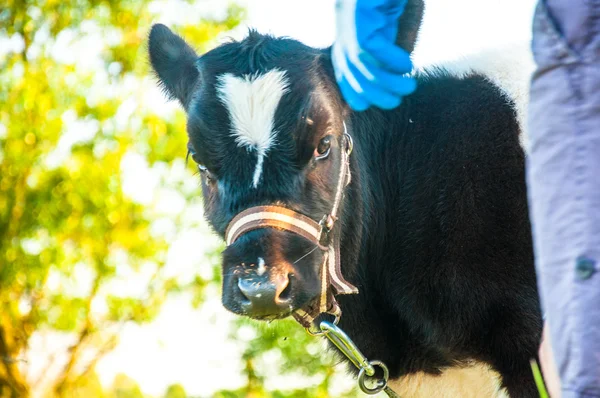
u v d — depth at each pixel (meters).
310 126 4.89
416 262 5.84
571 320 2.80
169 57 6.07
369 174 5.99
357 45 3.85
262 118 4.86
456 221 5.73
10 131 10.39
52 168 10.72
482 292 5.64
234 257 4.71
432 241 5.79
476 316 5.67
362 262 5.93
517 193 5.66
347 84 3.92
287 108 4.88
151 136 10.56
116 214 10.68
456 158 5.83
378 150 6.08
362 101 3.91
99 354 11.29
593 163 2.81
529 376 5.60
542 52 2.92
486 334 5.68
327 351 6.40
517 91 5.82
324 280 5.03
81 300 11.03
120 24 10.84
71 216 10.73
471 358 5.80
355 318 6.00
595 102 2.82
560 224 2.84
